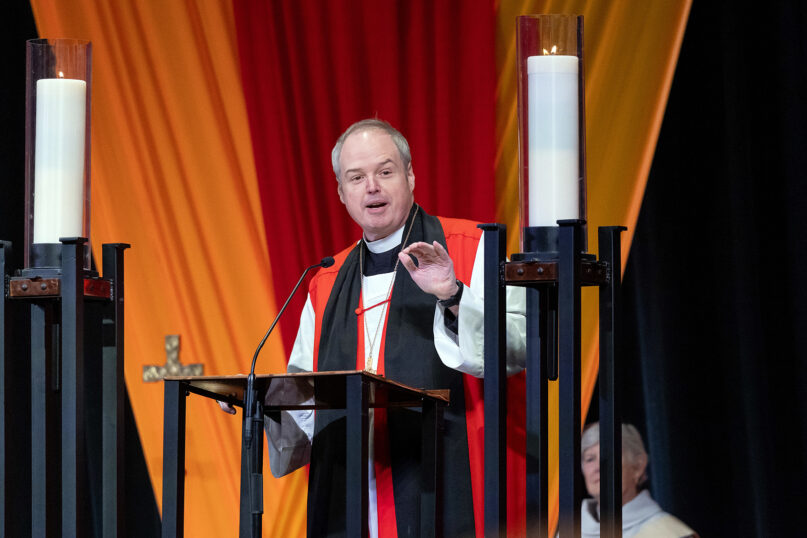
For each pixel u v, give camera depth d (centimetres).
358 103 1037
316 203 1042
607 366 550
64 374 605
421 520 717
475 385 764
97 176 1074
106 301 660
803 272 925
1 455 629
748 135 956
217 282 1053
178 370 1045
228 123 1064
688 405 962
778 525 920
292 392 615
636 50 984
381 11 1035
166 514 582
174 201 1065
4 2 1090
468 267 805
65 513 601
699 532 946
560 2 999
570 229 526
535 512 582
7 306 628
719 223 964
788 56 945
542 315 584
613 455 544
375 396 641
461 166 1010
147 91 1075
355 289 820
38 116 641
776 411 930
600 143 987
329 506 752
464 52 1018
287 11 1058
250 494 571
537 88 560
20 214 1077
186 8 1077
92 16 1084
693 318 969
